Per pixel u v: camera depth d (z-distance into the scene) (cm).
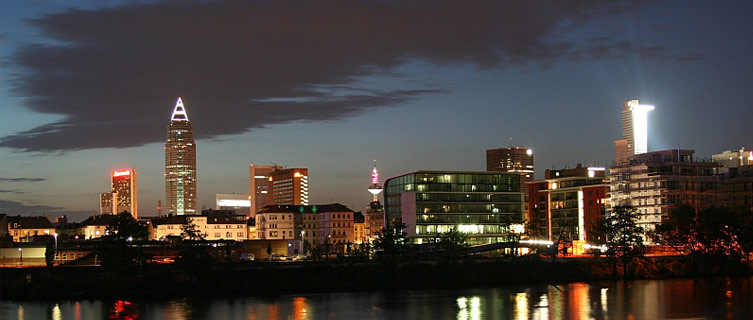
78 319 19562
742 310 19900
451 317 19462
